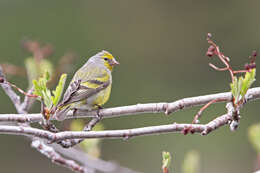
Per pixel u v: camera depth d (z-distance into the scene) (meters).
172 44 18.52
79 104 7.72
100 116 6.56
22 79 15.50
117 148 15.45
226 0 18.39
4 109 16.06
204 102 6.40
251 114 15.68
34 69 8.01
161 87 17.73
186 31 18.61
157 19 18.64
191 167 6.93
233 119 5.33
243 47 17.97
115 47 18.22
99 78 8.15
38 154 15.74
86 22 18.08
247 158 14.93
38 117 6.21
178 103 6.44
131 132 5.55
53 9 17.72
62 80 5.54
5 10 17.45
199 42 18.39
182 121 15.95
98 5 18.30
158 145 15.20
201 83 17.64
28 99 7.49
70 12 18.03
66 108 7.03
